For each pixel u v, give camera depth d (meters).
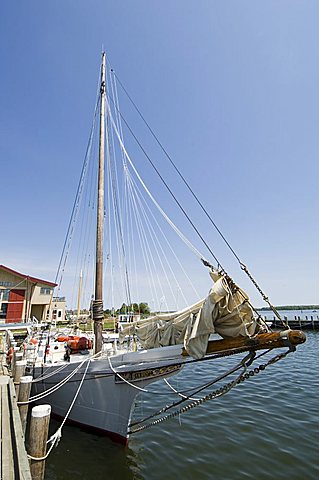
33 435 4.85
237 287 5.56
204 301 6.14
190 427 9.22
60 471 6.77
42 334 15.67
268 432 8.67
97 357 8.57
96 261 10.02
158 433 8.80
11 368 11.43
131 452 7.60
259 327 5.72
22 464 4.34
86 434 8.42
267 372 18.22
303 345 31.23
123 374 7.71
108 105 12.57
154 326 7.46
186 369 20.05
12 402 7.41
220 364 21.72
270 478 6.29
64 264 15.84
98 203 10.62
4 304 29.78
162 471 6.68
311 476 6.33
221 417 10.08
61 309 39.19
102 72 12.47
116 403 7.97
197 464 6.95
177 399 12.78
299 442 7.95
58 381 9.31
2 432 6.05
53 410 9.45
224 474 6.49
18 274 30.59
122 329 8.58
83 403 8.62
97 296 9.70
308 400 12.00
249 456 7.26
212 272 5.94
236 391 13.66
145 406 11.83
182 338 6.59
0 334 22.70
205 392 13.82
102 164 11.08
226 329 5.73
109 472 6.71
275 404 11.49
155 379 7.76
